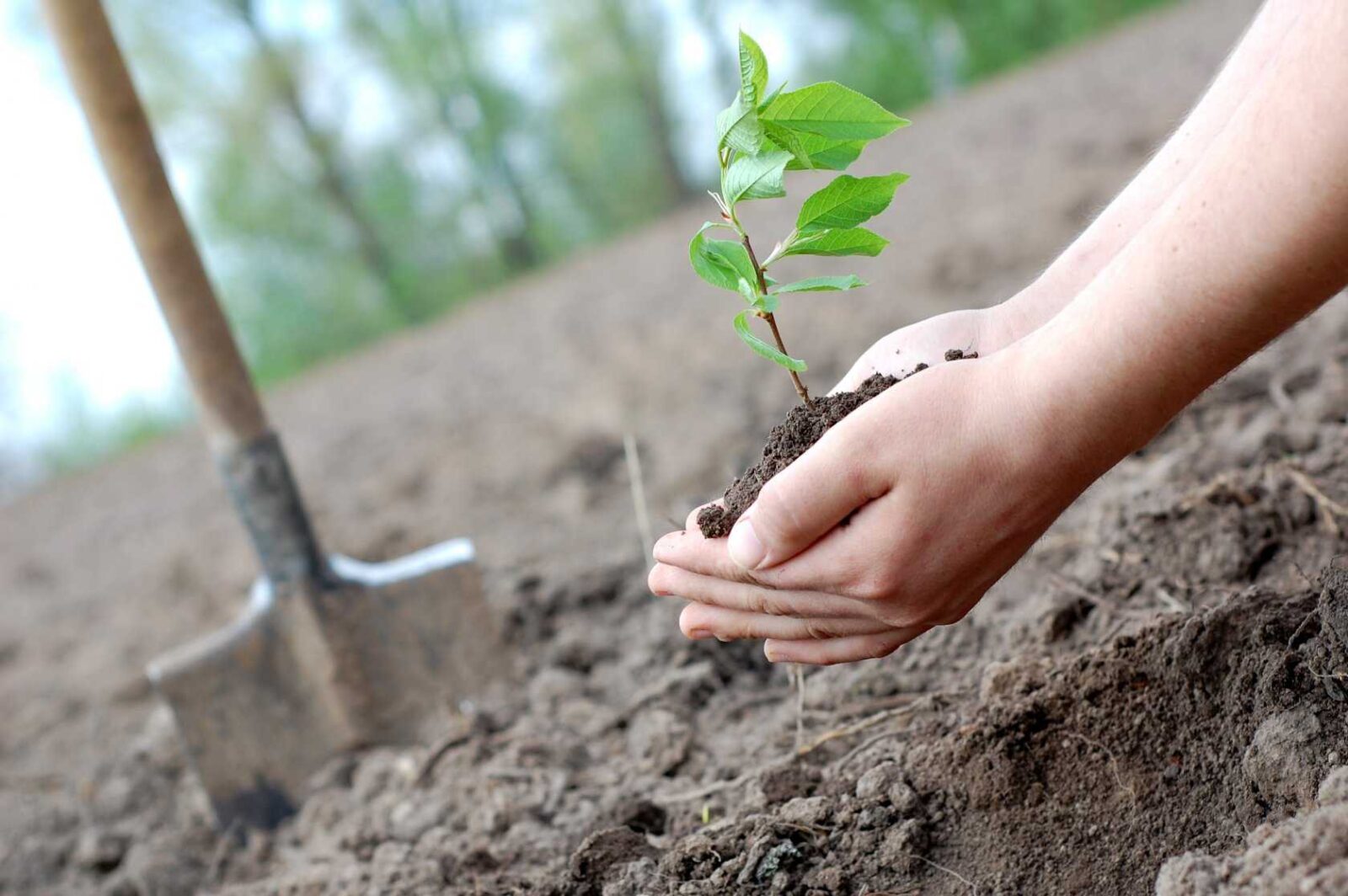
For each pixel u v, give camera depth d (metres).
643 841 1.40
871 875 1.20
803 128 1.08
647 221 17.95
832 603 1.09
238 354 2.14
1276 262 0.85
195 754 2.11
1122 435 0.96
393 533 3.37
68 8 1.93
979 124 8.65
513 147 17.00
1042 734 1.24
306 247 15.94
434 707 2.17
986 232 4.61
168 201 2.06
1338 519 1.58
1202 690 1.19
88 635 3.59
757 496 1.12
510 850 1.58
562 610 2.40
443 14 15.98
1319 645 1.13
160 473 6.73
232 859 2.04
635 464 2.26
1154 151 1.38
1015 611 1.71
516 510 3.27
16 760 2.70
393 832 1.78
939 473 0.98
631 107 17.44
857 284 1.14
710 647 2.03
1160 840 1.12
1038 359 0.96
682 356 4.39
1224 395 2.18
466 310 11.19
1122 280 0.92
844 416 1.17
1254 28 1.24
